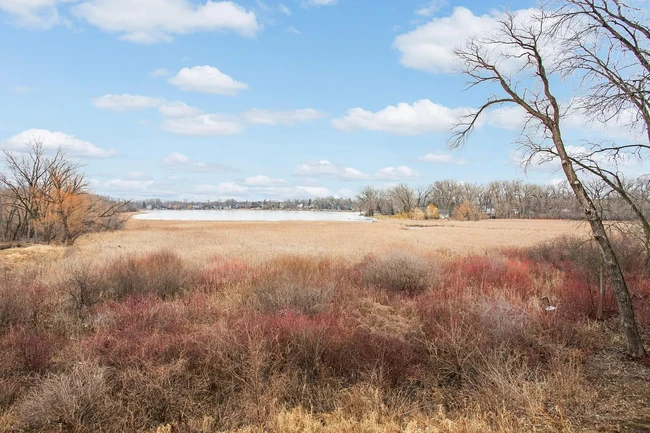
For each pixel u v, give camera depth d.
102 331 9.46
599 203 9.43
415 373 7.82
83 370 6.97
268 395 6.91
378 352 8.14
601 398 6.87
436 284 14.30
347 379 7.70
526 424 6.11
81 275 13.09
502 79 8.69
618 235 17.72
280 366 7.86
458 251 25.45
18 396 7.08
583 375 7.70
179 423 6.45
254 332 8.41
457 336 8.23
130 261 15.12
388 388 7.22
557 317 10.14
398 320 10.63
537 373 7.72
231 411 6.75
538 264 18.41
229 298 12.41
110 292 12.78
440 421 6.29
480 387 7.14
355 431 6.07
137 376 7.23
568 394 6.93
